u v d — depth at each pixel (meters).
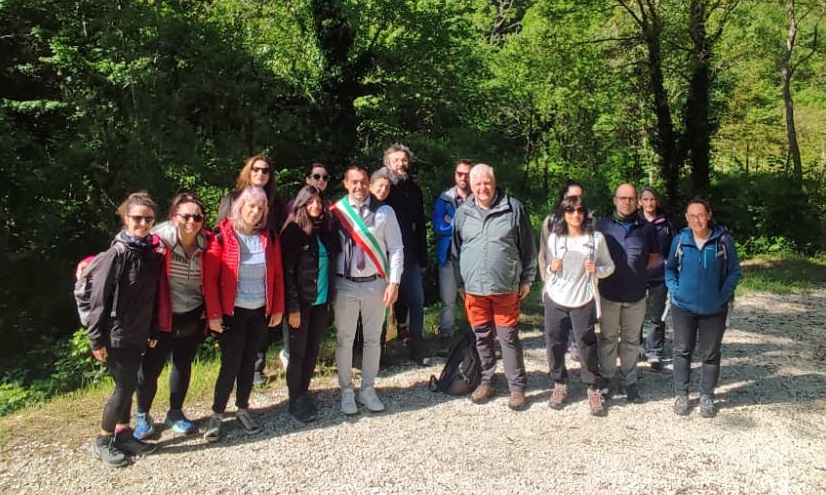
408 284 5.30
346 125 11.78
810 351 5.95
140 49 8.84
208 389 4.68
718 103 15.84
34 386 5.62
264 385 4.82
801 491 3.36
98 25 8.76
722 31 13.95
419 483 3.40
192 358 3.96
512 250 4.29
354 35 11.77
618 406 4.47
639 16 14.48
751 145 18.56
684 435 4.02
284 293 4.02
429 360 5.38
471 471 3.54
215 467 3.56
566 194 4.58
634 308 4.45
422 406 4.46
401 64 12.99
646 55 14.52
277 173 10.56
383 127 13.55
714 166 18.86
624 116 16.88
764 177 14.73
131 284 3.38
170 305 3.67
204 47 9.70
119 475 3.47
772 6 15.84
